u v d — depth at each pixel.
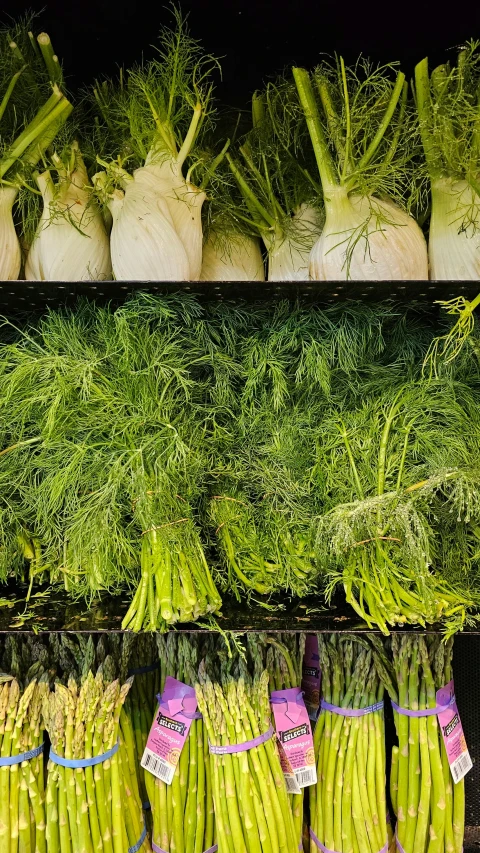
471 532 1.72
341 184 1.77
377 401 1.81
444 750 1.74
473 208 1.74
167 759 1.69
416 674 1.73
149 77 1.90
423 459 1.78
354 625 1.54
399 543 1.59
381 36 2.20
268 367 1.82
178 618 1.49
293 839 1.68
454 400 1.76
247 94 2.30
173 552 1.53
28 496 1.78
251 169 2.03
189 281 1.56
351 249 1.70
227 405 1.84
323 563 1.65
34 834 1.64
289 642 1.81
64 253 1.81
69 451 1.68
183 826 1.71
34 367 1.66
